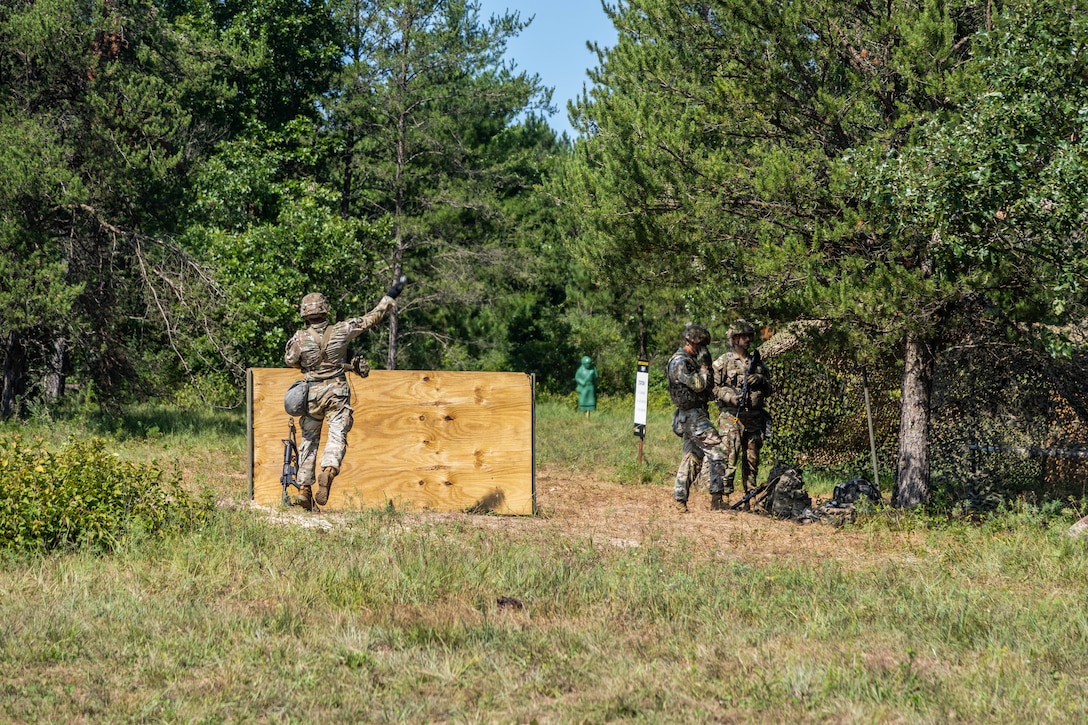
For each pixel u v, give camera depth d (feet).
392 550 45.34
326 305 54.24
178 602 36.94
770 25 65.21
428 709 28.76
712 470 63.82
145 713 27.43
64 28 104.99
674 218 65.41
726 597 40.75
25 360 112.27
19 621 33.83
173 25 163.22
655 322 188.65
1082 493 73.87
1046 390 73.56
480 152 204.23
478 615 37.68
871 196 58.44
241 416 128.67
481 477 60.95
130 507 47.26
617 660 33.04
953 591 42.32
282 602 37.35
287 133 186.70
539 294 220.64
